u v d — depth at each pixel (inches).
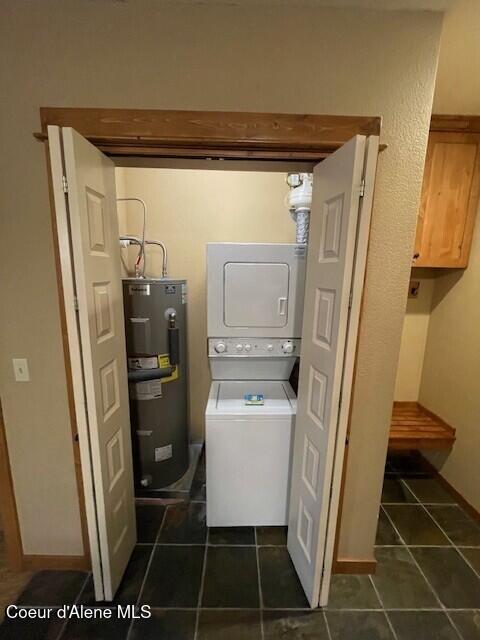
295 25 43.2
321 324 47.4
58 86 44.0
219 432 63.6
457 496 79.9
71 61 43.5
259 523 68.3
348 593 55.4
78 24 42.6
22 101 44.2
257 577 57.9
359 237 39.1
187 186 86.9
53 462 55.4
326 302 45.5
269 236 89.1
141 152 47.1
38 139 44.8
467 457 77.5
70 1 42.0
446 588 56.9
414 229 48.5
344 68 44.2
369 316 50.8
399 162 46.6
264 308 68.2
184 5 42.5
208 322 68.3
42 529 57.9
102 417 47.3
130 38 43.1
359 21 43.2
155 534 67.3
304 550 54.3
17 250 48.3
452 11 42.6
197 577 57.6
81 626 49.5
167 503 76.6
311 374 51.0
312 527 50.8
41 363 51.8
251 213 88.1
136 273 84.1
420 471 92.4
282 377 75.4
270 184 87.0
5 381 52.4
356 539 58.6
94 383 44.2
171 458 81.7
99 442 46.1
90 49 43.3
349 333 41.7
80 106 44.5
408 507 77.9
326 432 45.3
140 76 44.0
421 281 94.0
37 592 54.9
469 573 60.1
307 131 45.5
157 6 42.4
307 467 53.0
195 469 89.2
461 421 80.4
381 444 55.1
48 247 48.2
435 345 92.0
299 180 71.6
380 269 49.5
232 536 66.9
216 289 67.1
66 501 56.7
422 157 46.6
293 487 60.3
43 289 49.4
